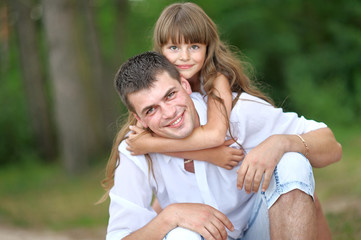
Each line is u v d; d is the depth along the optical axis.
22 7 19.80
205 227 2.71
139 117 2.98
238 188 2.84
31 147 22.89
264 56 19.72
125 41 19.08
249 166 2.79
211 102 3.15
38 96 20.70
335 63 19.55
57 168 18.05
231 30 19.77
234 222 3.17
